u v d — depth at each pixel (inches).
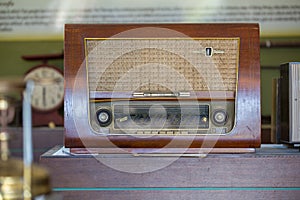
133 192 65.0
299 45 144.3
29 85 47.1
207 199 65.0
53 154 67.1
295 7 145.7
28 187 43.8
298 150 69.5
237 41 65.0
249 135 65.1
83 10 147.7
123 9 147.2
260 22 146.3
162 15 146.9
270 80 143.0
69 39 65.2
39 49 148.3
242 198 65.1
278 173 65.2
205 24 65.2
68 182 65.1
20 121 108.9
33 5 147.8
